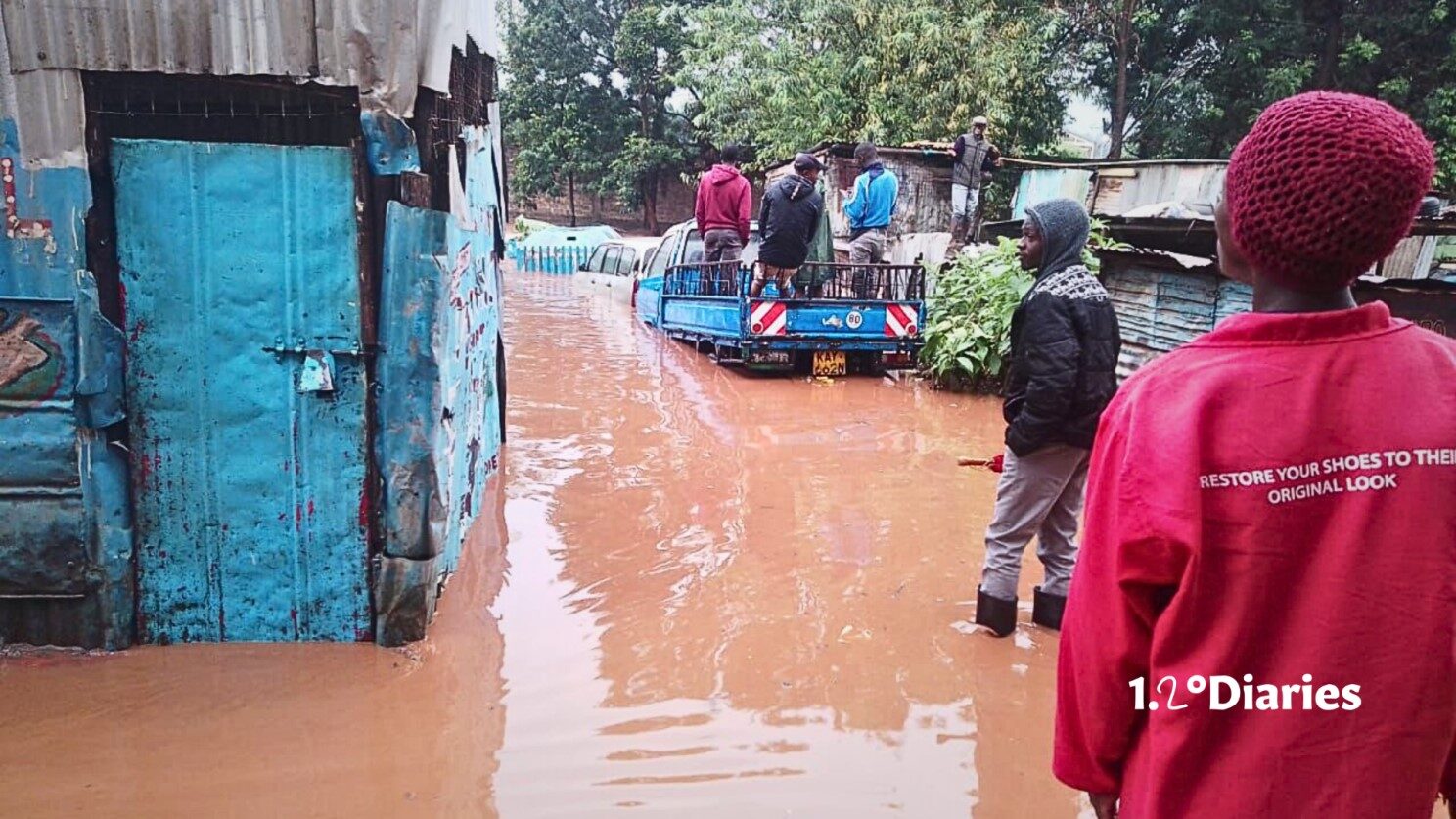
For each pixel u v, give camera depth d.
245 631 3.91
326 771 3.07
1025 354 3.84
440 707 3.46
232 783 2.99
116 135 3.57
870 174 10.88
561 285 20.52
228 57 3.50
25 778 2.98
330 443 3.81
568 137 32.91
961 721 3.48
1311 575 1.36
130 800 2.89
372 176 3.66
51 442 3.62
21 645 3.78
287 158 3.62
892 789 3.06
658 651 3.94
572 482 6.18
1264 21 20.12
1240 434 1.39
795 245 9.53
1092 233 9.09
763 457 6.90
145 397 3.70
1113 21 21.44
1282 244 1.39
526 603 4.36
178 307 3.66
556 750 3.22
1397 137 1.33
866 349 9.88
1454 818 1.51
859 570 4.84
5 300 3.52
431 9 3.60
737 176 11.02
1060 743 1.69
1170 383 1.48
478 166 5.18
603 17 33.28
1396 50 19.12
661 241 14.18
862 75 19.36
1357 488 1.34
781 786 3.05
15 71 3.42
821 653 3.97
